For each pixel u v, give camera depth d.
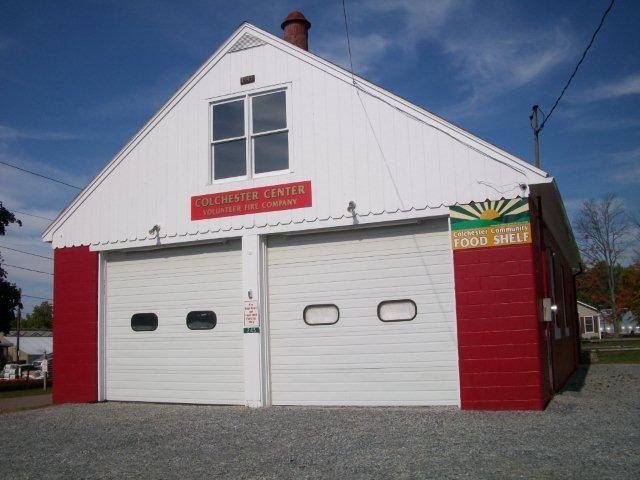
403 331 10.31
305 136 11.18
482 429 7.84
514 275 9.52
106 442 8.19
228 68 12.05
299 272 11.12
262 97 11.78
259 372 10.94
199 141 12.10
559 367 12.91
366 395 10.42
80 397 12.49
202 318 11.84
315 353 10.84
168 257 12.29
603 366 20.66
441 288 10.16
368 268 10.68
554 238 14.25
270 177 11.35
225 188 11.70
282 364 11.03
